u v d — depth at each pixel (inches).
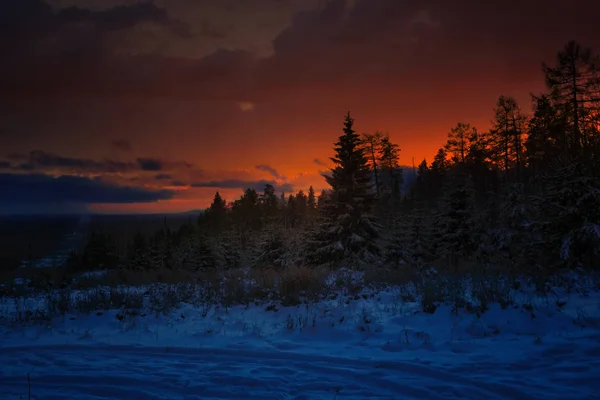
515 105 1653.5
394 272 487.2
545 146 1247.5
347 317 329.7
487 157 1846.7
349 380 208.2
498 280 378.9
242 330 319.6
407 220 927.0
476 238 703.7
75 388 207.3
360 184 869.2
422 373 211.5
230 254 1332.4
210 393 197.5
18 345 287.0
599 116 1165.7
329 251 815.1
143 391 201.6
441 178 2349.9
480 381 195.9
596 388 182.5
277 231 1069.1
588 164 463.2
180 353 264.7
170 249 1493.6
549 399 174.2
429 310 327.9
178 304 406.3
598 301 307.1
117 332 322.0
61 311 376.8
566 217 447.2
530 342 246.5
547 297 324.5
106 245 1412.4
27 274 634.8
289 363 237.6
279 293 418.6
